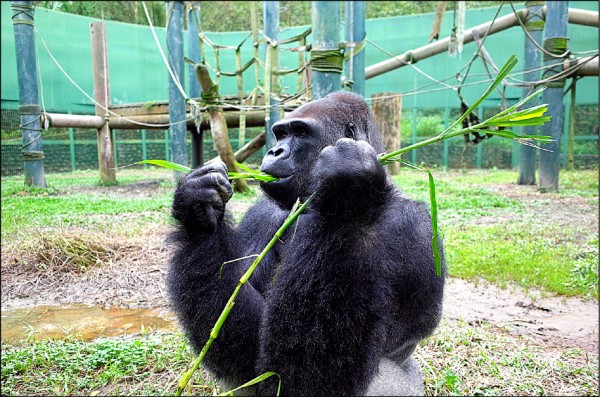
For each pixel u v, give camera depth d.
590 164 25.05
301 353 2.63
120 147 29.69
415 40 26.03
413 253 3.03
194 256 2.96
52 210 12.55
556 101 15.16
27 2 16.97
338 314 2.55
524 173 18.06
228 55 26.92
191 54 19.83
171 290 3.07
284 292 2.66
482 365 4.54
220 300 2.97
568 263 7.72
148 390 4.16
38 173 17.83
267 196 3.41
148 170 29.11
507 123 2.46
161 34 27.23
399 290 3.03
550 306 6.29
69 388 4.25
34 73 17.39
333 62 8.18
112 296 6.82
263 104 16.17
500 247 8.67
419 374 3.64
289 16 36.28
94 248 8.47
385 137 20.91
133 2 35.59
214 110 13.51
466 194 15.07
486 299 6.54
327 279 2.55
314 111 3.30
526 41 16.64
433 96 26.70
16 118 25.11
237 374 3.15
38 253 8.13
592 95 24.70
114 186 18.83
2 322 5.97
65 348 4.93
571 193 15.55
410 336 3.21
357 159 2.46
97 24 18.56
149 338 5.15
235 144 31.02
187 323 3.08
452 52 12.66
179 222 3.01
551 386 4.25
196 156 21.67
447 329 5.28
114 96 26.03
